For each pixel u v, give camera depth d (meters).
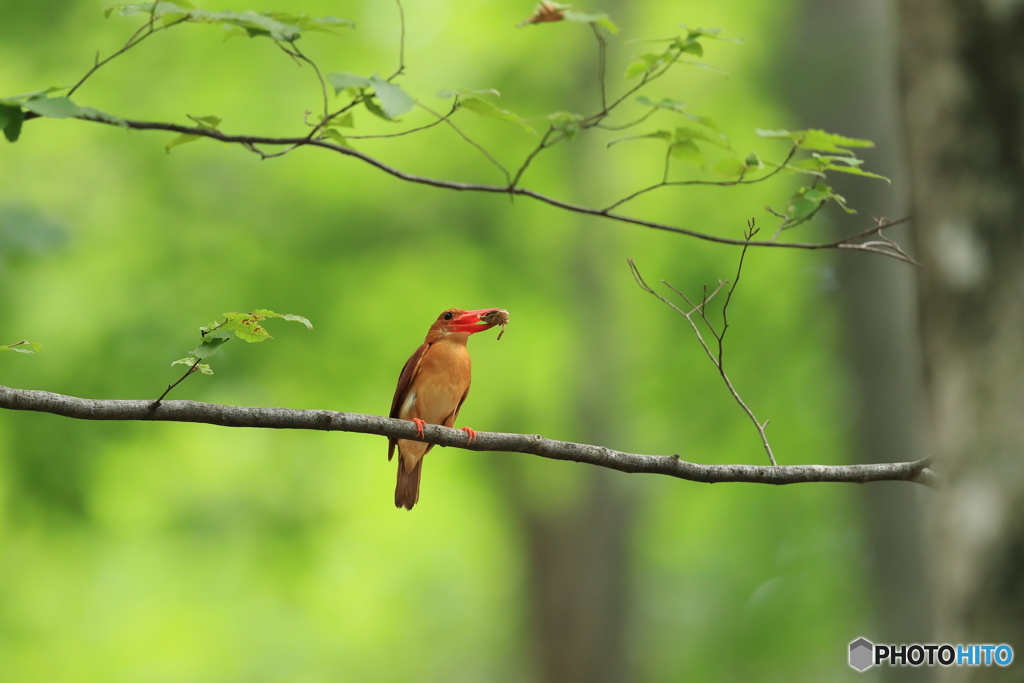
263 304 14.59
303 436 16.91
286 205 15.50
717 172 5.58
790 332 18.03
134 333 13.53
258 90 15.31
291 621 24.86
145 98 14.94
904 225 12.17
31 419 12.39
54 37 14.07
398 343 15.23
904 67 4.09
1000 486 3.56
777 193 16.39
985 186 3.74
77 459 12.42
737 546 20.89
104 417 4.59
